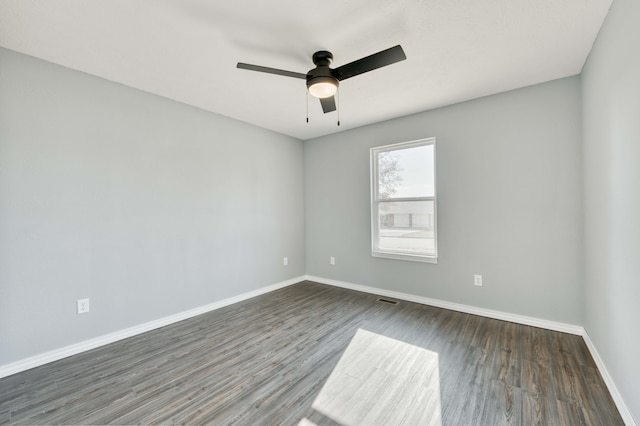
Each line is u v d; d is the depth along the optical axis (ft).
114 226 8.88
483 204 10.36
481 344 8.28
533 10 5.92
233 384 6.54
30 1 5.48
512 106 9.74
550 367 7.04
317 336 8.94
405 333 9.08
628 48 5.02
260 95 10.02
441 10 5.90
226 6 5.71
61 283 7.84
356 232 14.05
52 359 7.61
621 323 5.56
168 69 8.20
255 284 13.35
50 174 7.68
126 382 6.64
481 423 5.30
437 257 11.42
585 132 8.11
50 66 7.71
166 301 10.11
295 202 15.62
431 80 8.97
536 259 9.43
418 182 12.21
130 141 9.25
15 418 5.51
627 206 5.22
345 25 6.35
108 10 5.78
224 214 12.08
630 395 5.13
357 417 5.48
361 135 13.69
